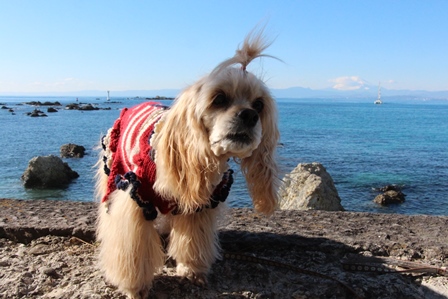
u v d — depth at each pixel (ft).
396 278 2.45
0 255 2.61
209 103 2.19
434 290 2.37
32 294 2.19
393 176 14.12
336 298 2.29
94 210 3.29
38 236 2.84
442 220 3.43
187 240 2.45
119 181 2.27
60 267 2.47
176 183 2.18
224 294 2.29
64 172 12.48
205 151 2.20
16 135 24.26
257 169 2.50
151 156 2.21
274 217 3.36
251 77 2.31
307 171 7.79
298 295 2.28
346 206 10.61
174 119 2.18
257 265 2.58
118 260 2.20
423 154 19.54
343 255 2.72
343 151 20.01
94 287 2.27
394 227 3.19
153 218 2.25
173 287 2.35
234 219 3.25
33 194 11.25
